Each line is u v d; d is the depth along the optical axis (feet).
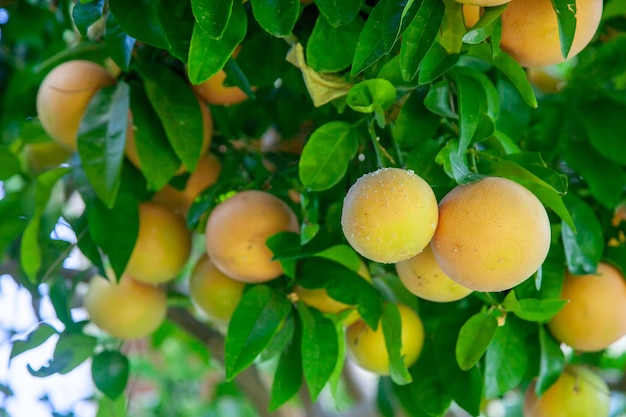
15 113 5.77
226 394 7.40
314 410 6.03
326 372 4.23
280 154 5.05
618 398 6.52
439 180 4.11
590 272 4.41
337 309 4.44
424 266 4.07
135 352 8.66
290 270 4.31
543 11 3.99
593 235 4.46
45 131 5.06
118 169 4.40
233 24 3.93
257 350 4.16
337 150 4.18
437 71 3.97
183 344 8.53
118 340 5.19
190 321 5.85
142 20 4.15
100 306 5.00
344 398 9.36
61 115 4.63
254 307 4.26
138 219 4.61
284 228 4.43
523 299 4.22
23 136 5.09
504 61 4.10
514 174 3.95
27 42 5.92
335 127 4.17
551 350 4.54
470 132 4.00
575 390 4.79
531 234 3.67
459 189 3.78
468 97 4.06
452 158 3.84
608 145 4.75
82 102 4.63
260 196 4.50
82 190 4.62
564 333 4.55
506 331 4.37
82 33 4.26
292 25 3.93
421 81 3.96
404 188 3.70
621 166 4.80
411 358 4.58
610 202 4.67
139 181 4.77
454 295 4.16
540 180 3.85
